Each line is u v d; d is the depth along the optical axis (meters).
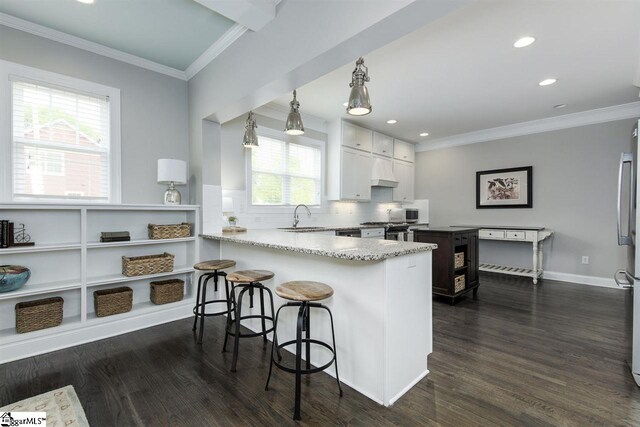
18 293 2.26
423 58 2.79
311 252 1.88
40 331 2.35
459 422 1.57
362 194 5.09
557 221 4.70
